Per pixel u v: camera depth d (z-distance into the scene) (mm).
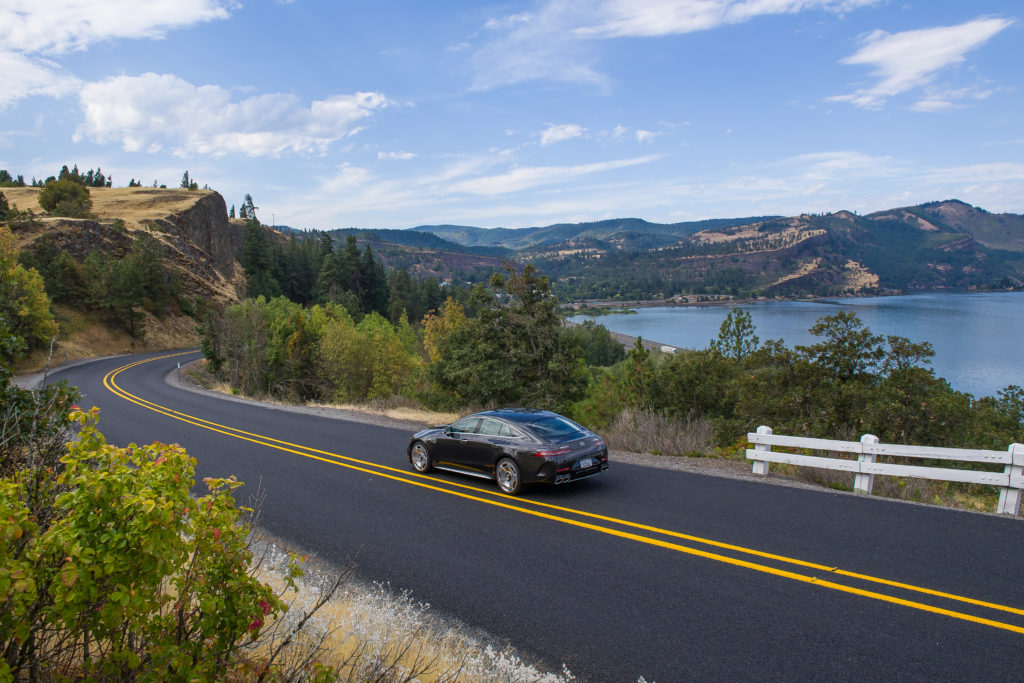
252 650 4176
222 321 48875
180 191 123625
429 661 4660
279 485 11430
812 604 5859
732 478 10867
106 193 119938
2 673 2752
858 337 16984
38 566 2908
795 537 7656
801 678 4676
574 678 4816
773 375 17656
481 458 10766
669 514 8797
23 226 67875
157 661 2850
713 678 4738
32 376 39781
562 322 25547
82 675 3111
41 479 3807
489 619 5871
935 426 14766
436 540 8156
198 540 3070
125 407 25406
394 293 151750
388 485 11180
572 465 9820
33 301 44844
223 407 25625
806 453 13531
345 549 7938
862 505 8969
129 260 72688
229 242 129000
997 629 5270
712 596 6137
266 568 7012
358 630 4926
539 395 23984
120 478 2805
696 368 20750
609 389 22094
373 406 25875
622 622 5707
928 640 5133
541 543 7863
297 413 23125
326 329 44688
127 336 68375
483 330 25125
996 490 12539
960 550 7059
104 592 2832
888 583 6227
